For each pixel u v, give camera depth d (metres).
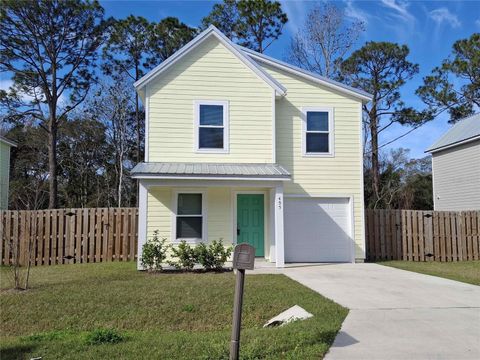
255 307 7.24
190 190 13.02
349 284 9.26
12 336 6.27
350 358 4.54
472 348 4.87
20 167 30.75
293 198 14.05
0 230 13.32
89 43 25.56
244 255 4.59
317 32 27.31
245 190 13.52
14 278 9.37
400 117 27.77
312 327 5.68
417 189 32.41
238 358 4.49
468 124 23.62
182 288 8.69
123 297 7.88
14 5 22.42
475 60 25.89
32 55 24.66
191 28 27.77
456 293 8.16
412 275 10.76
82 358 4.85
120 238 14.35
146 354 4.91
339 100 14.58
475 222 15.47
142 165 12.55
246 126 13.61
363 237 14.14
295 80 14.50
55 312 7.08
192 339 5.51
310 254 13.90
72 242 13.92
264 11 26.86
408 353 4.70
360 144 14.47
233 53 13.74
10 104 25.98
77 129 32.00
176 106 13.35
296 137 14.25
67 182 33.12
